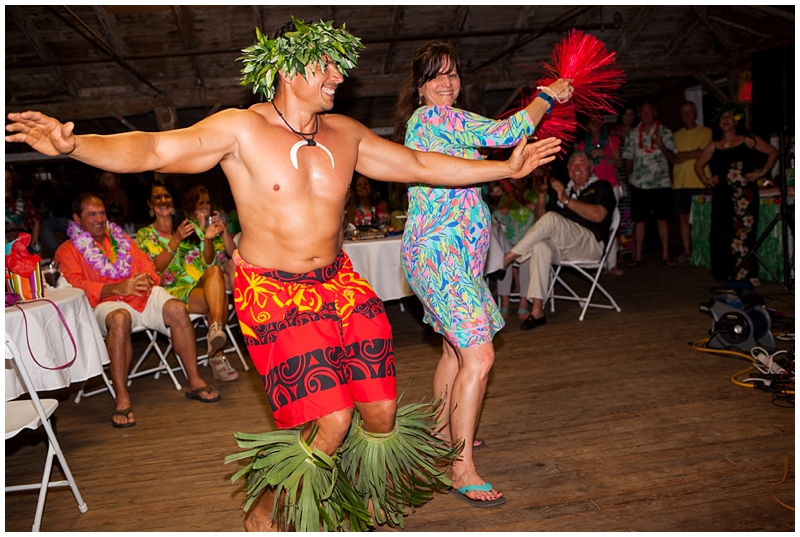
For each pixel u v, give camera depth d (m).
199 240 4.09
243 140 1.69
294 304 1.79
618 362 3.81
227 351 4.59
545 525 2.12
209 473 2.65
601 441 2.74
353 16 8.36
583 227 4.93
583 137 7.24
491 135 2.12
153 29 8.23
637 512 2.16
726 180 5.89
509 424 2.99
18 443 3.11
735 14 8.53
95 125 11.04
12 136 1.36
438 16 8.58
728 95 9.62
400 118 2.44
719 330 3.84
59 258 3.58
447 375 2.54
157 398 3.67
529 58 9.65
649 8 8.75
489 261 4.55
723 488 2.29
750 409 2.98
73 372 2.86
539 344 4.30
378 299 1.96
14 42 8.21
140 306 3.63
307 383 1.74
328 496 1.83
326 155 1.77
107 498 2.48
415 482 2.05
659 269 6.84
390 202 5.39
